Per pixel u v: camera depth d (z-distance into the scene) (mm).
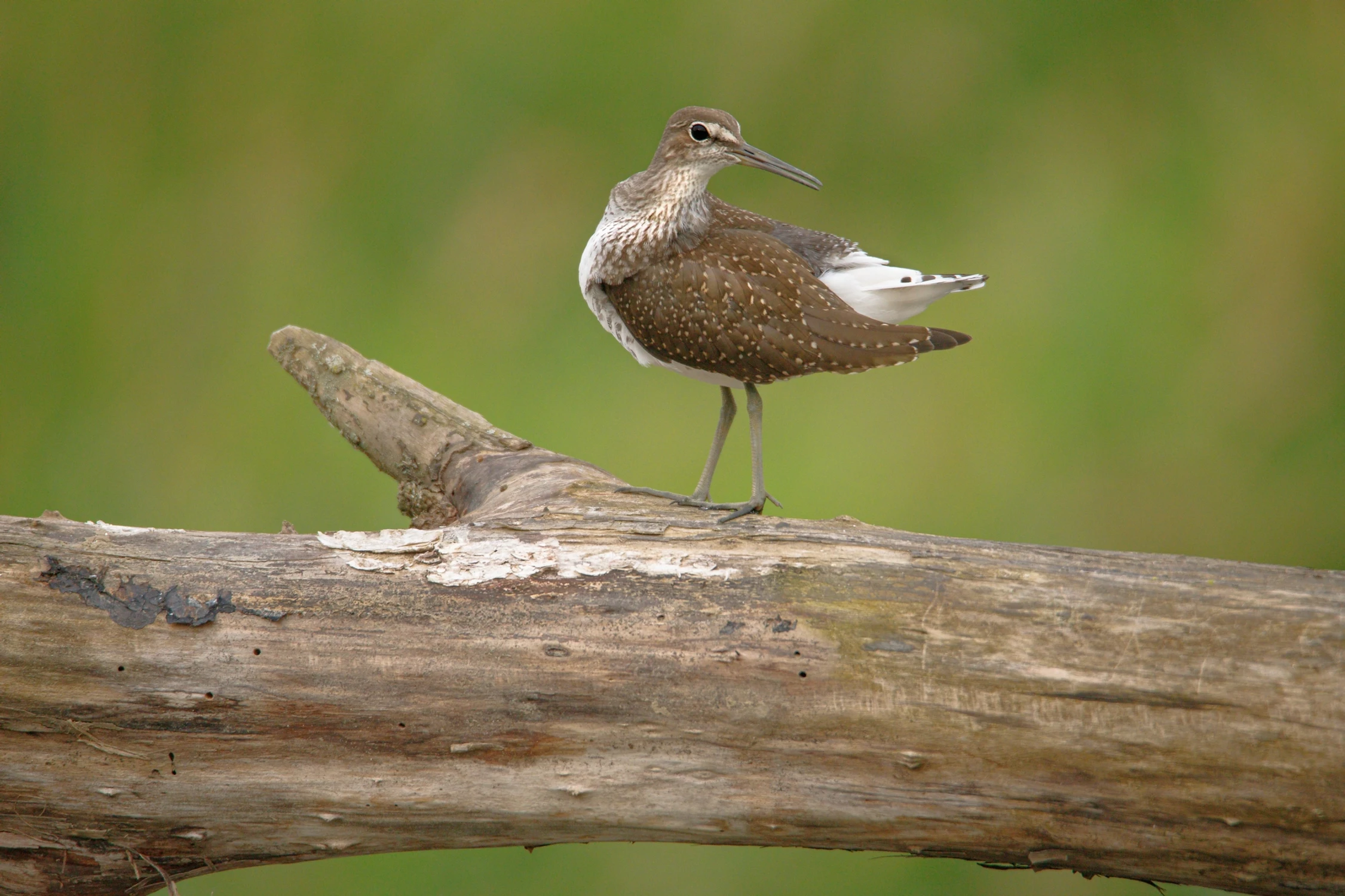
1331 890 6859
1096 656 6867
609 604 6887
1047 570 6883
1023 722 6867
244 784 6879
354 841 6887
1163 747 6859
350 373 7051
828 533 6902
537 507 6961
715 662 6879
